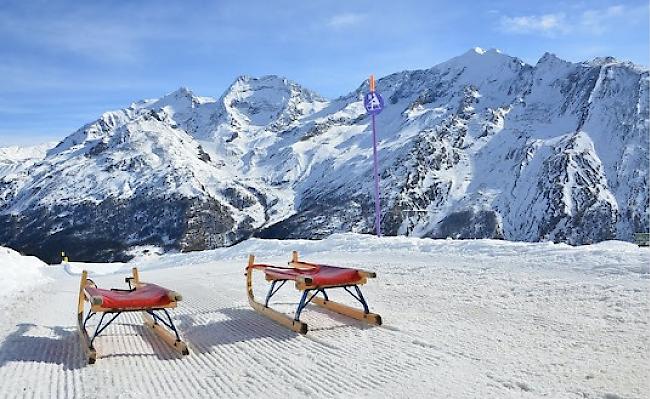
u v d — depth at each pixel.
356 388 5.64
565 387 5.41
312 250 23.55
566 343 6.86
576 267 11.45
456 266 13.36
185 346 7.35
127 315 10.51
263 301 10.82
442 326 8.05
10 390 5.92
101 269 30.05
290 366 6.52
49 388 5.99
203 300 11.81
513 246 15.19
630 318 7.68
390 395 5.38
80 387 6.02
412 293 10.67
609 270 10.74
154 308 7.62
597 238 113.62
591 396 5.17
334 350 7.11
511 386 5.52
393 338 7.55
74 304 12.45
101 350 7.68
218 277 16.39
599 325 7.51
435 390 5.45
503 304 9.14
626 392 5.18
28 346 7.89
